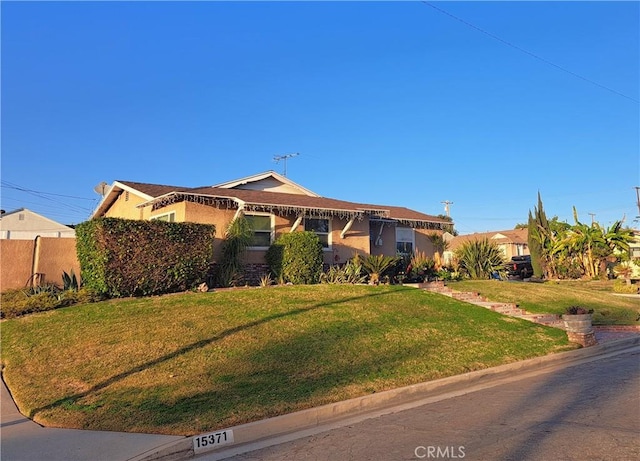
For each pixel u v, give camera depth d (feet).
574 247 110.52
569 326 42.27
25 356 30.40
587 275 109.70
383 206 85.51
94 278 42.91
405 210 87.86
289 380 26.43
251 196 59.98
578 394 25.91
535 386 28.32
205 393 24.03
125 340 31.96
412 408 24.12
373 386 26.18
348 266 59.62
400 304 47.73
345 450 18.17
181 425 20.25
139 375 26.58
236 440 19.69
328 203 67.36
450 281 69.31
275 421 20.93
